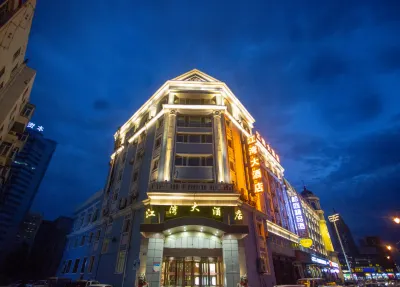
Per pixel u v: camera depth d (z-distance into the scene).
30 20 21.00
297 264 29.95
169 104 23.47
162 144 21.38
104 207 28.00
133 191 22.95
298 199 39.53
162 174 19.64
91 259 25.17
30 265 45.19
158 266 16.06
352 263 85.56
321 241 50.84
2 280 34.31
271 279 20.42
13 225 72.50
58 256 49.59
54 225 56.81
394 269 83.19
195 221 16.84
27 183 80.12
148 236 16.84
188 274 16.88
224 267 16.48
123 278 18.20
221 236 17.84
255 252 20.02
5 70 19.36
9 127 23.91
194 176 19.62
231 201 18.28
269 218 26.56
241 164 24.11
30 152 83.69
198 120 23.52
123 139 32.28
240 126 26.81
